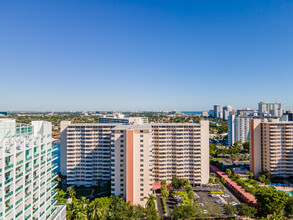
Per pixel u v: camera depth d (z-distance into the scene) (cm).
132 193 9738
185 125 13525
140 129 10250
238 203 10725
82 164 13288
